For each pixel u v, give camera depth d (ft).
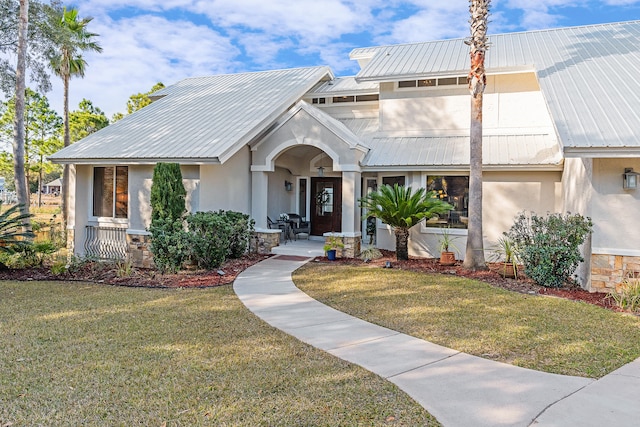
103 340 22.44
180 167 45.16
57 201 190.08
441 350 21.42
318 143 51.55
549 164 45.47
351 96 66.39
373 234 61.98
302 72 72.54
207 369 18.75
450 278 39.17
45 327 24.76
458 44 66.64
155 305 29.81
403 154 52.85
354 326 25.32
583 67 49.16
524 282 37.47
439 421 14.53
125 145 51.16
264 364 19.36
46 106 128.36
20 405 15.55
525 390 16.93
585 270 35.99
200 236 41.60
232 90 69.15
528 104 53.98
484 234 50.29
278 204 64.34
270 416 14.84
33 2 67.36
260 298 31.94
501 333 24.00
